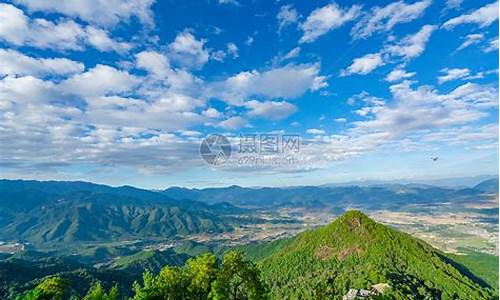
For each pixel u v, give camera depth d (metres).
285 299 162.00
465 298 158.00
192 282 58.50
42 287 62.12
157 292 59.00
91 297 64.38
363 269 171.38
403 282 158.12
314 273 183.62
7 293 192.50
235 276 57.91
